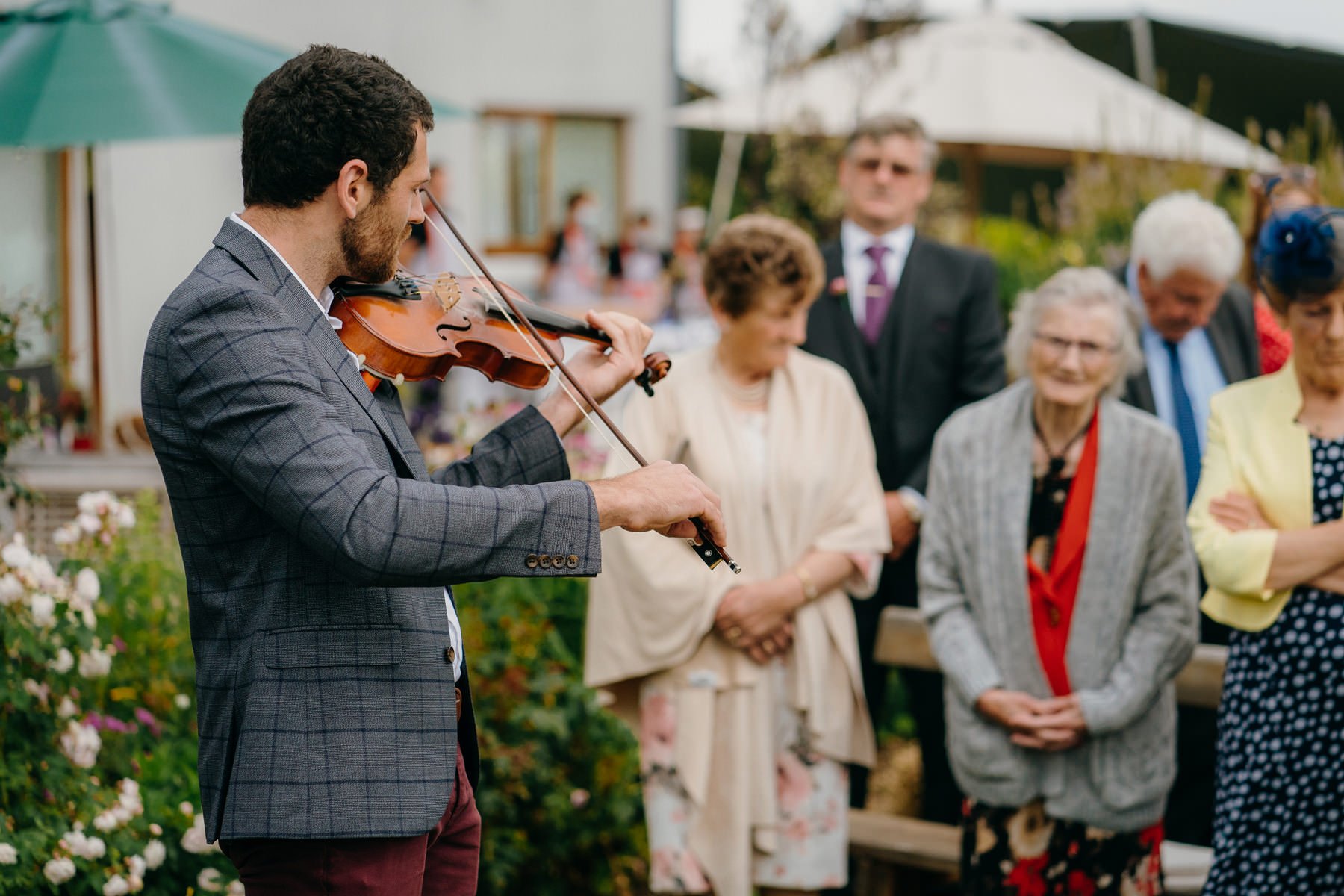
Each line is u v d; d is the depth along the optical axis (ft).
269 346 6.23
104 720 9.94
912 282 13.76
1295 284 9.32
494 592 12.97
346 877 6.44
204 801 6.62
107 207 25.04
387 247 6.73
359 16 35.96
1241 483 9.72
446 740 6.66
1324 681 9.21
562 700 13.14
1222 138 28.45
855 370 13.57
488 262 43.24
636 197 45.98
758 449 10.85
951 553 10.80
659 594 10.43
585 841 13.08
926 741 13.73
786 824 10.68
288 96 6.44
